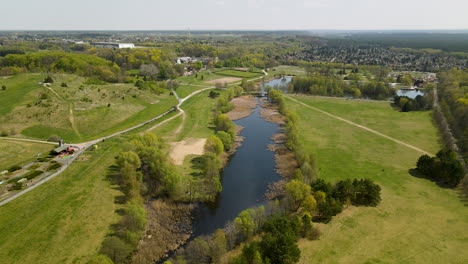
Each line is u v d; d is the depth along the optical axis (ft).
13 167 304.30
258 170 351.87
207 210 271.49
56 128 428.56
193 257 203.21
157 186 294.05
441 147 403.95
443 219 247.09
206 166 313.53
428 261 200.34
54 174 298.35
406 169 341.21
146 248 219.20
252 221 224.33
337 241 219.61
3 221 228.22
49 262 195.42
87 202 258.98
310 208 240.12
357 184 272.72
